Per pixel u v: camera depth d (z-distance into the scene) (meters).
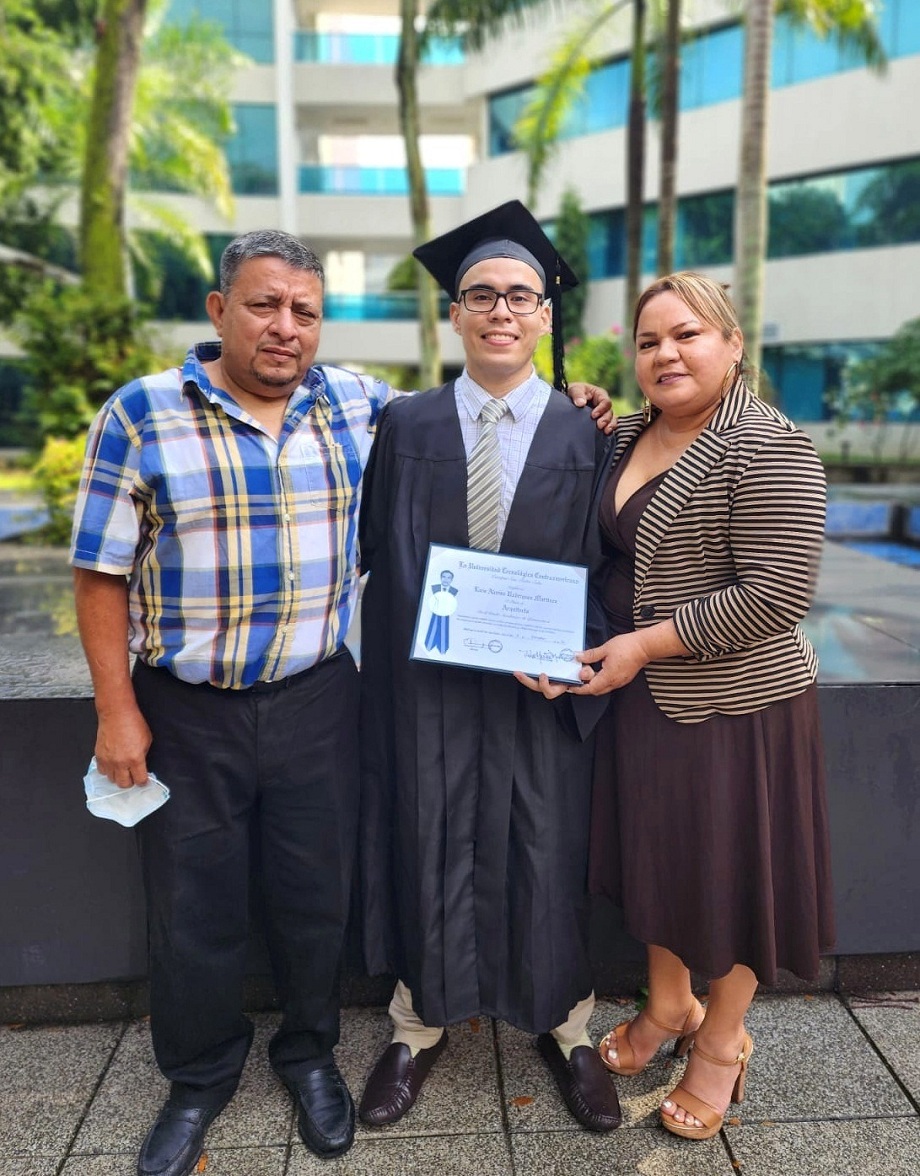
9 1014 2.19
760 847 1.67
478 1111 1.90
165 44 13.60
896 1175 1.74
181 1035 1.77
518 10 9.70
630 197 10.73
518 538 1.74
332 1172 1.75
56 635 2.78
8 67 11.18
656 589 1.69
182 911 1.72
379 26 18.70
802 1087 1.96
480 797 1.80
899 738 2.14
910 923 2.22
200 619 1.62
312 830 1.78
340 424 1.74
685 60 14.34
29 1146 1.82
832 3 9.24
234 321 1.54
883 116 12.65
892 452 13.16
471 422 1.77
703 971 1.71
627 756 1.77
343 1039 2.14
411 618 1.75
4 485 9.91
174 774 1.68
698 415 1.69
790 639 1.68
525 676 1.68
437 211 17.53
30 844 2.08
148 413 1.55
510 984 1.82
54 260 14.20
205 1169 1.76
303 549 1.65
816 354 13.98
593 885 1.90
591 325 16.23
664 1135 1.84
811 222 13.69
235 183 16.62
